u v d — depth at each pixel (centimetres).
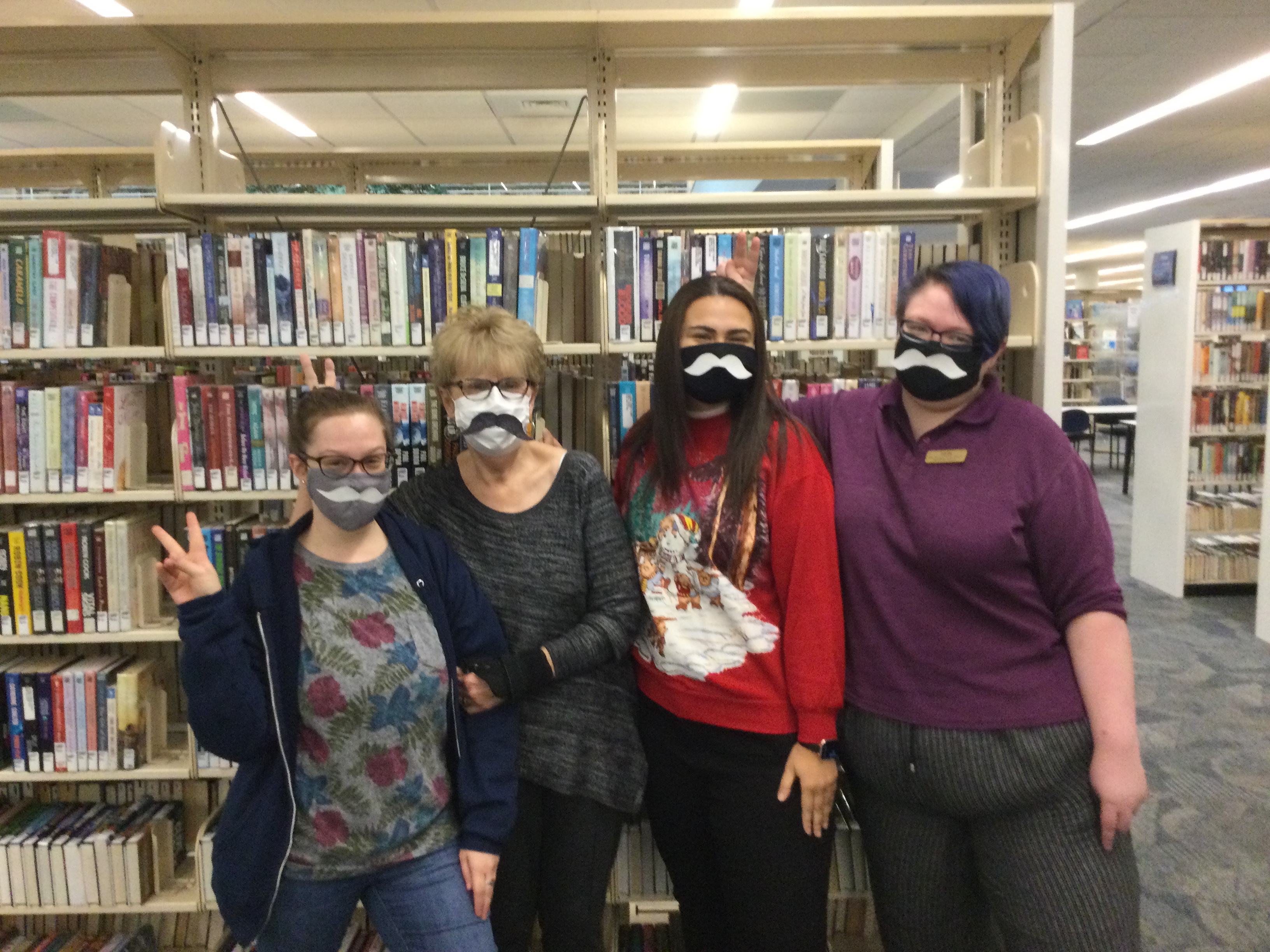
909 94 647
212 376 216
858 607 141
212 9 466
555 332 203
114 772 197
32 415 186
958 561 130
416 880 134
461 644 139
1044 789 130
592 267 208
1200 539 509
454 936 132
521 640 142
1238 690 361
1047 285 191
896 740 137
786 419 144
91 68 213
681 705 146
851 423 150
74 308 186
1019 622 132
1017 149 200
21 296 185
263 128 741
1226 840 250
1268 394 452
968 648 133
